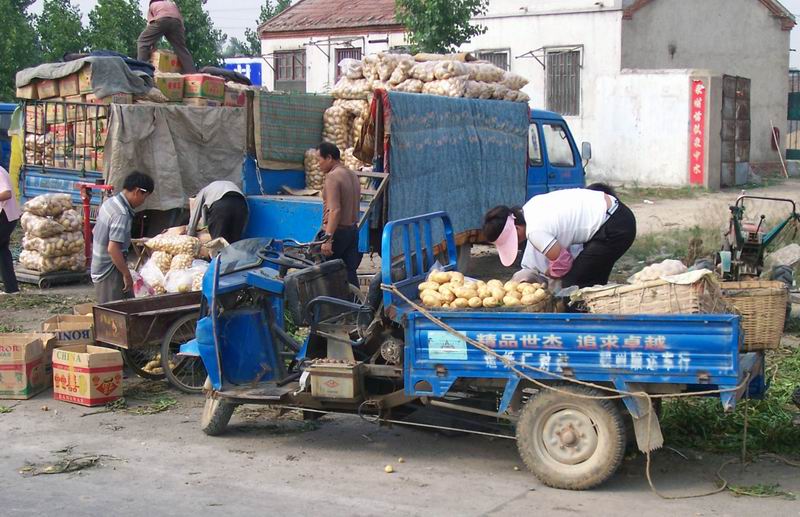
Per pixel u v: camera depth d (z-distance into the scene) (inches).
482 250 595.5
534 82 1016.9
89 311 343.0
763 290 219.8
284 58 1195.3
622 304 215.2
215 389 248.5
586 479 211.5
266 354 259.6
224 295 255.6
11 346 292.4
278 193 462.0
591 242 266.4
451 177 428.1
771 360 325.4
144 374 318.0
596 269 267.1
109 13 985.5
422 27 801.6
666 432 248.7
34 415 278.5
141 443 251.9
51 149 528.4
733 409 202.7
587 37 977.5
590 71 979.9
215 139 528.1
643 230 649.6
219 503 206.8
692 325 202.7
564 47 991.0
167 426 268.2
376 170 382.3
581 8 975.6
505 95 498.3
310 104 479.5
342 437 257.8
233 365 255.6
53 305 427.8
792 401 263.6
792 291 380.8
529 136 514.6
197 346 254.8
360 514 199.8
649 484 216.5
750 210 695.1
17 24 998.4
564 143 545.6
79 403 288.2
